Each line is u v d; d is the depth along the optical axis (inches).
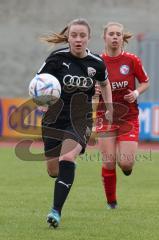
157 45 3922.2
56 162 1159.0
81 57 1123.9
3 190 1663.4
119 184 1845.5
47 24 5083.7
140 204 1423.5
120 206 1390.3
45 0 5078.7
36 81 1103.6
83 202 1453.0
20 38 5108.3
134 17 5014.8
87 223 1151.0
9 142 3570.4
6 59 5128.0
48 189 1692.9
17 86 5118.1
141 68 1363.2
